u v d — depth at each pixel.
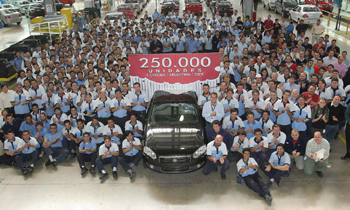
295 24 23.55
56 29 19.31
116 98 8.50
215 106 7.88
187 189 6.74
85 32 15.71
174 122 7.73
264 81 9.33
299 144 7.10
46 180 7.20
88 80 9.19
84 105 8.60
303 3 27.33
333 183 6.79
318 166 6.99
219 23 17.47
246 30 16.31
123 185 6.94
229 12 24.08
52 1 23.44
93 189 6.82
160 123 7.72
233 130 7.68
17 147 7.54
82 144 7.45
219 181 7.01
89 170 7.36
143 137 7.62
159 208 6.17
